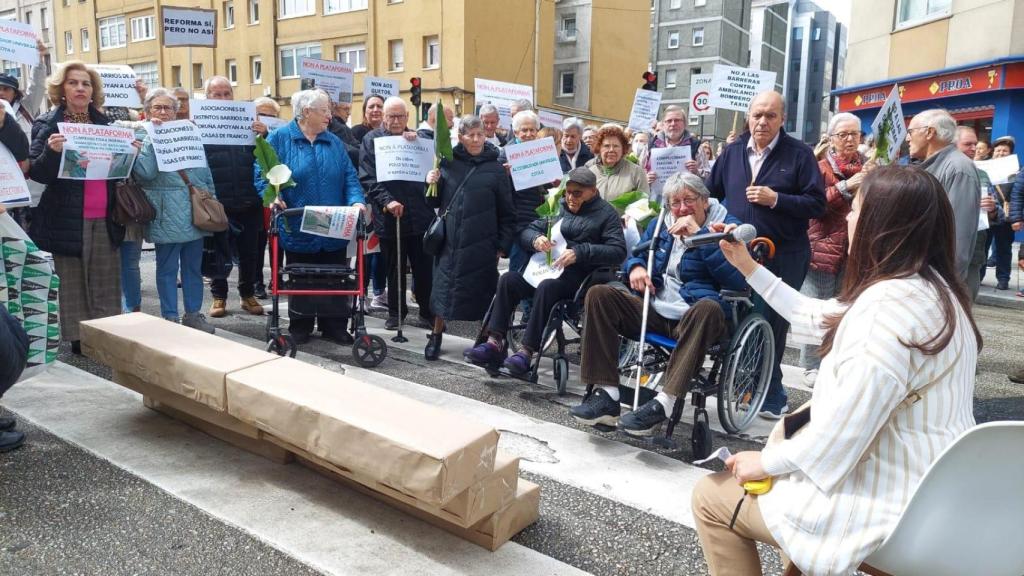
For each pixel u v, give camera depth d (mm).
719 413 4023
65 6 38781
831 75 88562
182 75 34750
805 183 4352
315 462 3268
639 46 35500
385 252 6762
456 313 5566
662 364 4305
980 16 14531
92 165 4871
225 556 2738
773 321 4484
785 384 5512
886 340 1670
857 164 5543
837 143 5570
